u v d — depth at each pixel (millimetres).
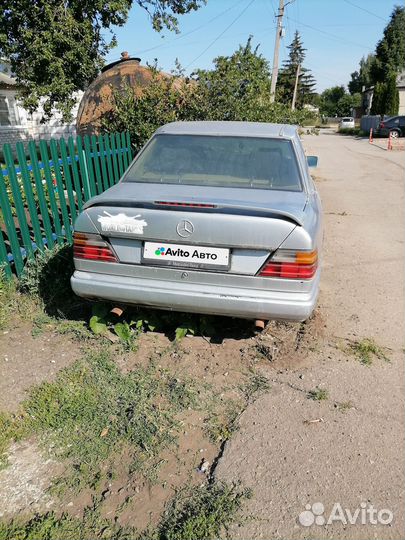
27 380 3031
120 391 2932
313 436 2629
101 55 14156
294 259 2764
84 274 3131
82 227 3053
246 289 2865
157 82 7977
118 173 6855
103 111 8383
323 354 3467
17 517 2100
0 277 4078
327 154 21656
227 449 2514
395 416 2824
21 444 2514
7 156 4184
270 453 2496
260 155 3650
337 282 4949
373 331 3879
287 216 2746
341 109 91062
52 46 12492
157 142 3877
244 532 2051
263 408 2852
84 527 2057
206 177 3518
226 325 3725
